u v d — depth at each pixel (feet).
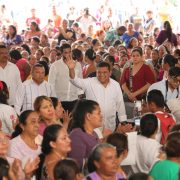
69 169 21.21
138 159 27.40
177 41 70.95
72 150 25.95
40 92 37.27
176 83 36.01
